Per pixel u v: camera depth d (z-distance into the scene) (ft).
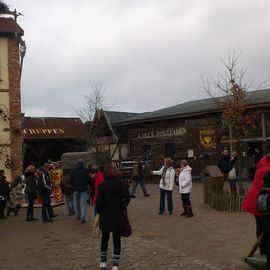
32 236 44.39
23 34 76.54
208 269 27.53
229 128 101.76
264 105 94.73
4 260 34.22
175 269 28.09
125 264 30.27
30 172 56.54
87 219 53.98
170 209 53.26
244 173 95.35
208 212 52.39
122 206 28.73
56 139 128.26
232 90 84.79
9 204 61.57
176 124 113.19
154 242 36.96
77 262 31.91
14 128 75.61
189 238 37.83
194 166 106.83
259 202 25.07
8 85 75.66
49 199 54.95
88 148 130.52
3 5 78.13
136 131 121.39
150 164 116.16
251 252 27.53
